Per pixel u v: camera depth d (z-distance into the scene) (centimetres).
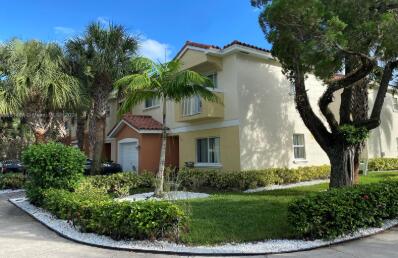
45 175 1174
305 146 1883
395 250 667
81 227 831
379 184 928
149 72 1316
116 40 1656
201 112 1680
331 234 723
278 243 709
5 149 3031
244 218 895
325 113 1143
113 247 699
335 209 734
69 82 1555
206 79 1336
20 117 1702
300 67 1097
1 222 991
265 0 1103
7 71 1564
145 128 1983
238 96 1627
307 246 684
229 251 659
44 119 1627
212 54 1688
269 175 1560
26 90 1483
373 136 2438
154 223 723
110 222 757
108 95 1745
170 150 2078
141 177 1598
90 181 1420
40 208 1166
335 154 1167
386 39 885
